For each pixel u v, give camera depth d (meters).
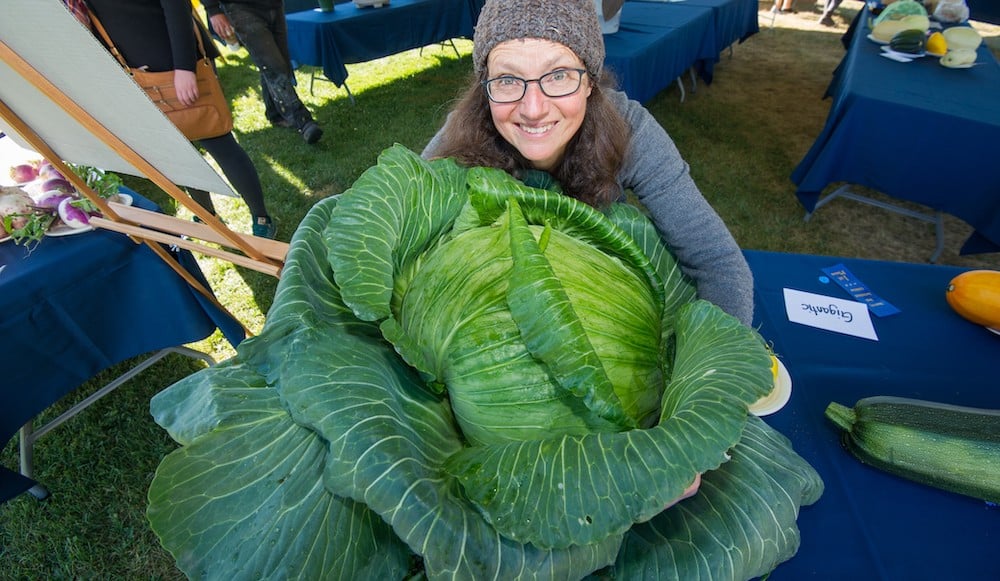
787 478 1.10
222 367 1.12
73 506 2.17
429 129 5.25
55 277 1.80
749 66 6.83
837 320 1.70
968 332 1.65
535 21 1.12
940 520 1.20
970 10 6.02
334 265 1.05
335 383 0.94
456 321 1.07
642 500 0.82
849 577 1.11
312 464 1.00
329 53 5.02
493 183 1.30
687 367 1.09
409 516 0.82
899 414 1.27
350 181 4.40
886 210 4.02
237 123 5.41
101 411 2.54
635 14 4.75
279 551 0.90
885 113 2.94
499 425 1.02
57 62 1.12
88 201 1.87
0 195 1.81
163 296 2.10
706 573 0.96
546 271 1.04
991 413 1.26
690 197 1.46
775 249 3.61
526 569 0.85
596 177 1.47
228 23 4.38
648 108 5.54
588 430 1.00
